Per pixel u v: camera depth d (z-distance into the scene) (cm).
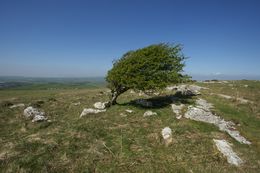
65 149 1187
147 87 2130
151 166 1028
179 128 1512
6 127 1794
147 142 1314
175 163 1070
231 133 1513
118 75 2259
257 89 3559
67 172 961
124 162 1063
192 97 2745
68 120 1953
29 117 2056
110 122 1727
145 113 1927
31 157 1084
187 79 2370
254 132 1603
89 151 1166
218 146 1229
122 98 3183
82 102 3020
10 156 1109
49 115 2227
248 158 1149
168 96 2845
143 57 2269
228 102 2480
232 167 1043
